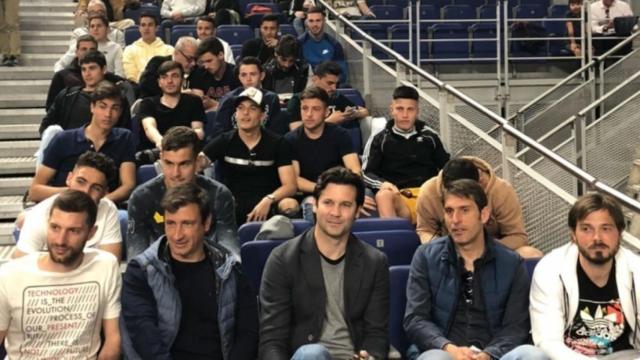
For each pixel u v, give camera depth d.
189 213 3.63
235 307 3.75
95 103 5.24
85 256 3.73
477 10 11.02
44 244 4.13
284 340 3.74
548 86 10.37
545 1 11.88
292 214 5.19
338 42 8.72
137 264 3.70
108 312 3.70
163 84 6.37
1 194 7.06
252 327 3.75
